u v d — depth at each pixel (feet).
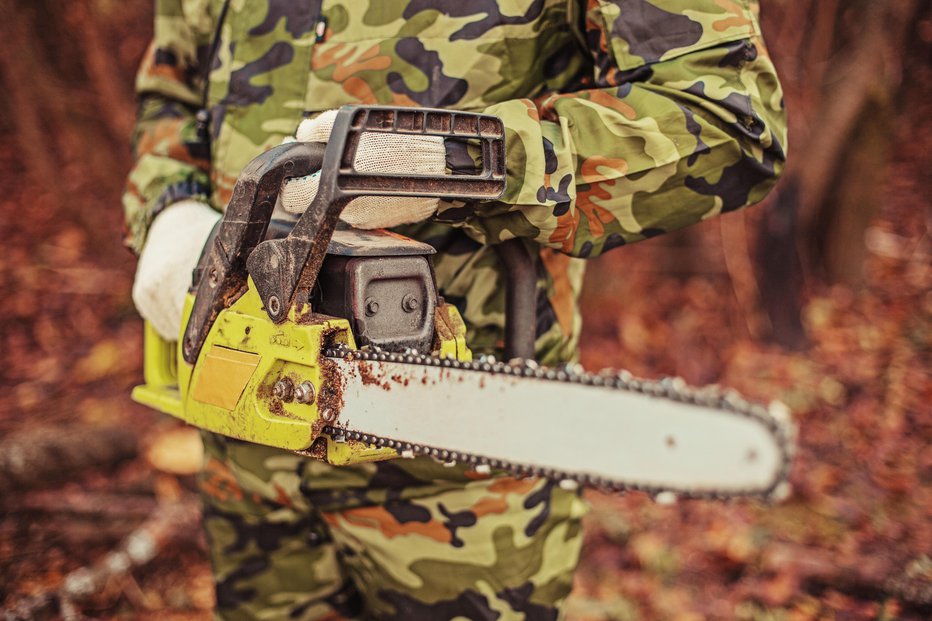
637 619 8.71
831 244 17.98
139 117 5.55
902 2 16.87
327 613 5.34
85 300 17.63
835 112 15.44
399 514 4.51
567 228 3.83
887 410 13.65
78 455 10.91
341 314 3.51
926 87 22.08
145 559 9.18
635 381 2.73
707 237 18.25
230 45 4.80
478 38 4.11
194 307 3.97
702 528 10.19
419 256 3.62
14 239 19.57
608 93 3.84
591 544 9.99
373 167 3.43
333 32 4.37
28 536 9.79
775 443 2.42
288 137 4.49
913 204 21.30
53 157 19.63
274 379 3.67
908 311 17.07
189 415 4.09
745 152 3.82
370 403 3.41
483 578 4.50
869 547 9.67
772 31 16.43
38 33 17.01
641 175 3.79
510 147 3.68
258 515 5.11
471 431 3.13
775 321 16.16
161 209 4.91
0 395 14.78
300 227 3.38
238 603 5.32
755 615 8.59
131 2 18.54
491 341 4.47
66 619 8.42
